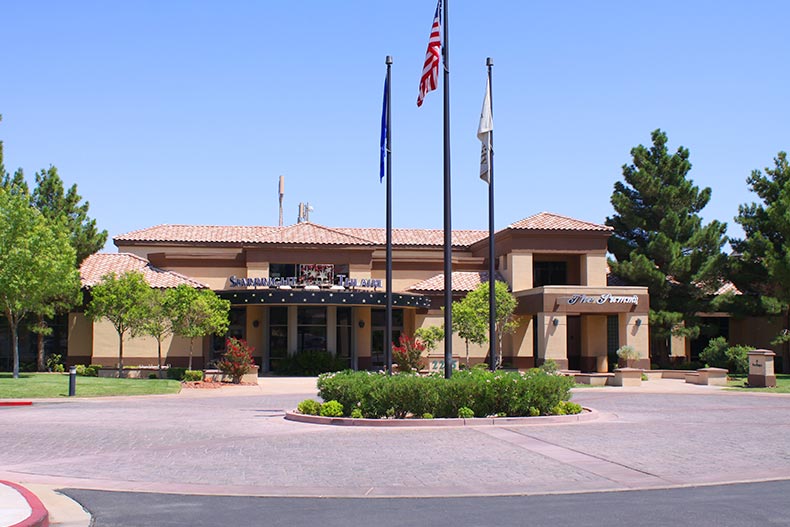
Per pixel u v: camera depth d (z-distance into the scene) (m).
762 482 12.06
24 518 9.02
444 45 22.42
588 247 48.41
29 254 33.81
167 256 48.06
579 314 48.56
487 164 24.89
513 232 47.72
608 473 12.80
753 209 48.94
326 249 47.84
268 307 45.53
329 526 9.21
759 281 47.53
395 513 9.95
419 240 53.59
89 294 43.53
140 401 28.98
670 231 48.22
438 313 48.00
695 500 10.61
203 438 17.45
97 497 11.07
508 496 11.09
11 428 19.34
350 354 46.53
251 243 46.88
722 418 21.83
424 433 17.95
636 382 36.56
